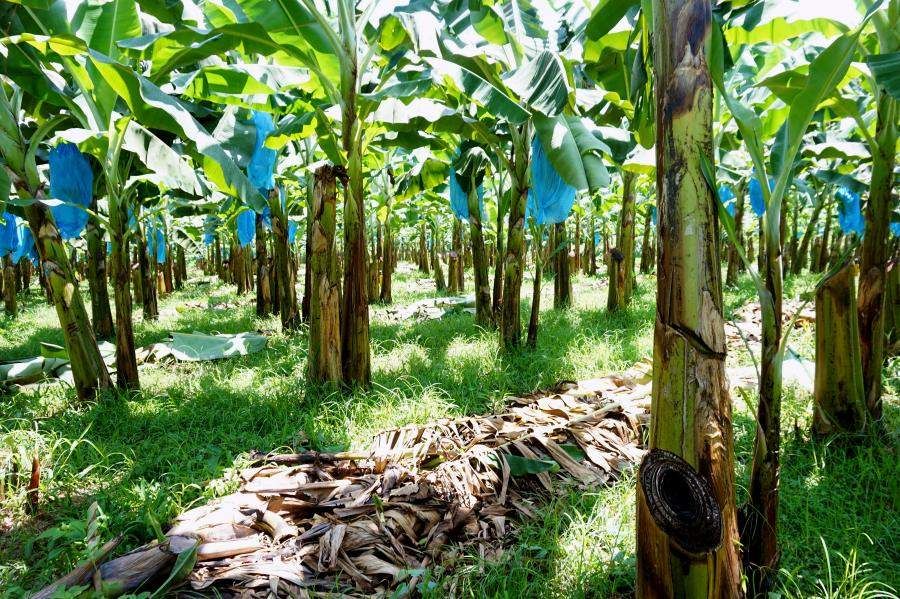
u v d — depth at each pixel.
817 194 12.87
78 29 4.28
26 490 3.17
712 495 1.69
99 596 2.23
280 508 3.09
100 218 4.96
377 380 5.21
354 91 4.60
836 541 2.63
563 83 3.88
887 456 3.23
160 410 4.54
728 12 3.31
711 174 1.62
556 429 3.92
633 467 3.53
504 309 6.05
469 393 4.82
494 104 4.21
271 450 3.88
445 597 2.40
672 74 1.61
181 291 16.88
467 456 3.49
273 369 5.89
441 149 7.00
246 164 5.23
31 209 4.48
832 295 3.47
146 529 2.80
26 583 2.54
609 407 4.21
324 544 2.75
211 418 4.31
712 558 1.71
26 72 4.36
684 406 1.68
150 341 7.55
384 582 2.56
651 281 13.47
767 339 2.15
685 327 1.66
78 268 18.11
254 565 2.61
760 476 2.22
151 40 3.97
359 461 3.59
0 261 12.94
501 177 7.20
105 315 7.79
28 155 4.38
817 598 2.26
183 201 9.44
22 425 4.16
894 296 5.07
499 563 2.56
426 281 17.62
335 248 4.84
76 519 2.97
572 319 8.16
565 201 4.94
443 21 5.80
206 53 4.23
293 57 4.65
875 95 3.46
